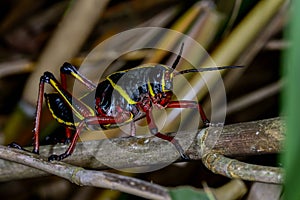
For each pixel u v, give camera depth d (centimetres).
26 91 34
